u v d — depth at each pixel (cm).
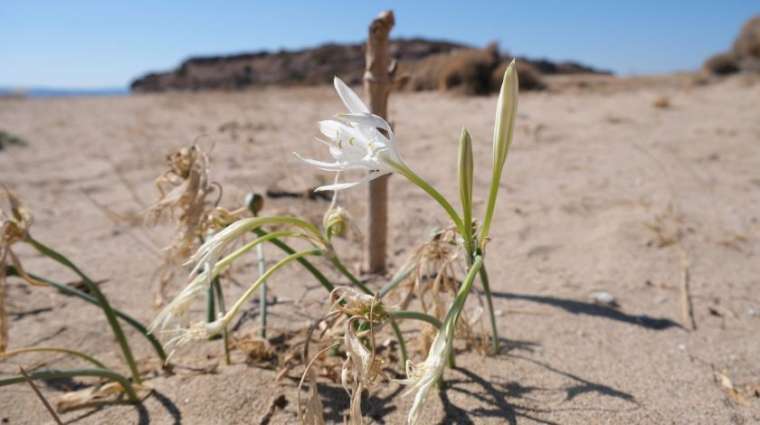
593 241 79
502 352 48
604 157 134
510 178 116
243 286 64
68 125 227
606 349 49
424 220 88
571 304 59
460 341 50
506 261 72
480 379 44
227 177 113
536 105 251
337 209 38
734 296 61
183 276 68
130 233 85
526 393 42
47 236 84
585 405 41
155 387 43
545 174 119
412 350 47
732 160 127
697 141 150
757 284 64
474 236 34
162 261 73
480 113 227
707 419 40
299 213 87
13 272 38
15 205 38
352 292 31
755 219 87
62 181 119
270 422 39
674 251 74
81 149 162
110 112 288
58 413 41
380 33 56
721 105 231
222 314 44
